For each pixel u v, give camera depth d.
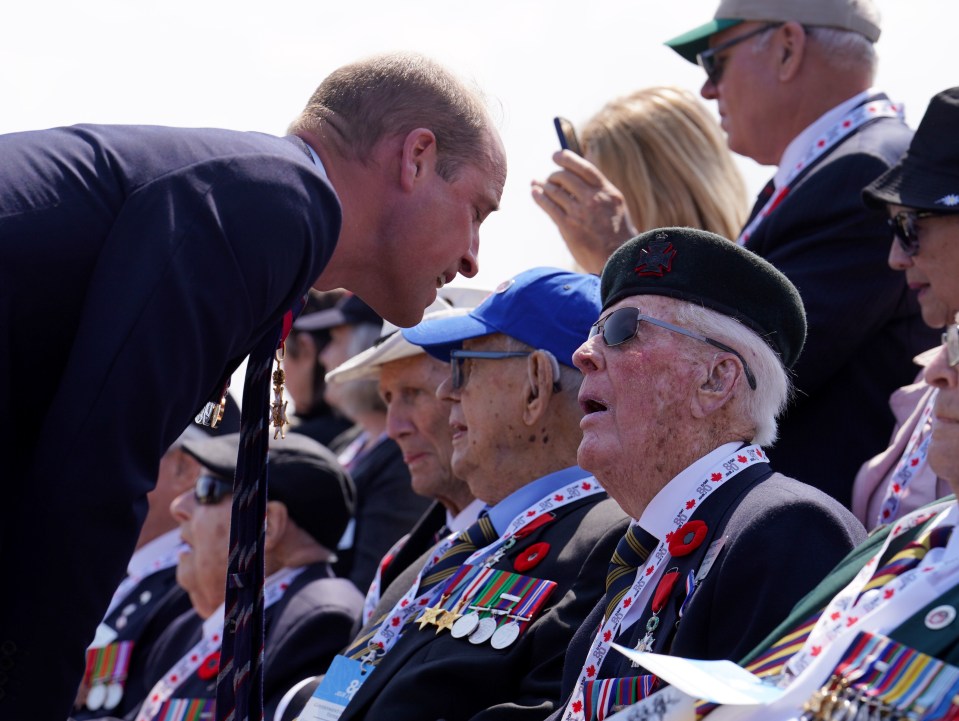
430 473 12.21
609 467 8.52
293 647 12.77
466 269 8.84
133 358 6.88
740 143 13.68
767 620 7.46
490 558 10.20
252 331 7.46
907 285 11.84
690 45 13.86
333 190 7.74
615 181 13.99
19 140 7.33
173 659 14.66
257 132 7.84
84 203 7.17
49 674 6.86
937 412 6.73
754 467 8.27
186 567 14.38
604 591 9.27
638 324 8.55
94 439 6.79
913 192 9.05
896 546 6.91
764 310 8.58
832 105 13.09
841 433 11.62
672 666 6.29
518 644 9.38
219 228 7.17
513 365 10.65
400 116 8.41
